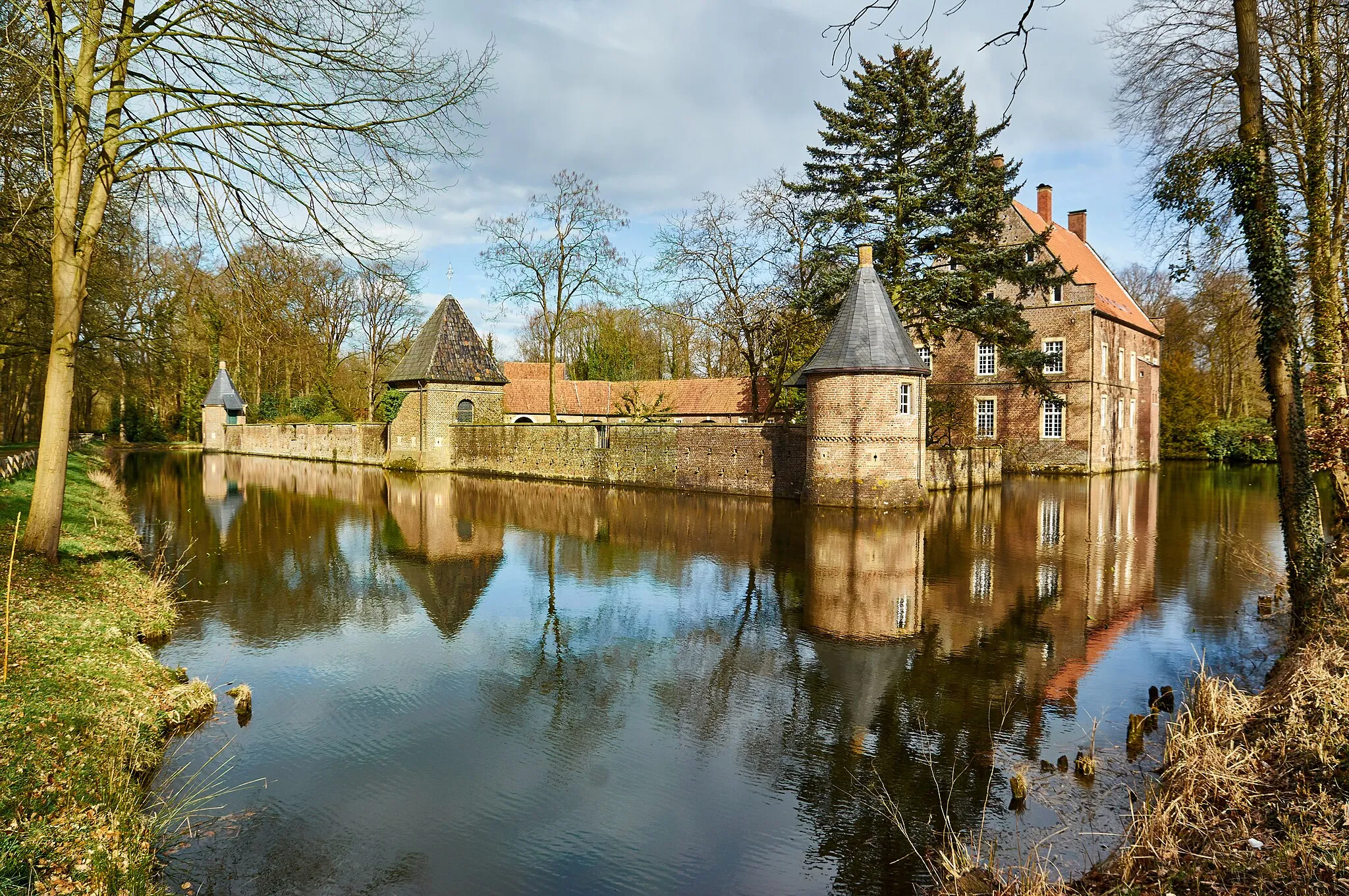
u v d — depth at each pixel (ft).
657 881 16.40
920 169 85.20
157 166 31.45
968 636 32.32
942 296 83.56
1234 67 39.01
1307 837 14.62
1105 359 119.44
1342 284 41.55
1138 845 15.58
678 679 28.14
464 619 35.94
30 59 27.40
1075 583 41.27
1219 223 33.45
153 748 21.57
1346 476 36.86
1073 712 24.32
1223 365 155.53
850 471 70.18
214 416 177.47
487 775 21.07
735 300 105.29
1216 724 19.99
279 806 19.34
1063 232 141.08
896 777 20.52
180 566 39.65
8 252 48.49
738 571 45.34
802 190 88.02
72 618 27.73
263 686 27.53
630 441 94.17
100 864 14.73
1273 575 39.04
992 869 15.98
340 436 141.18
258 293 32.37
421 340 126.00
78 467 82.79
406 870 16.83
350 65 30.19
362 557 50.47
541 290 117.91
